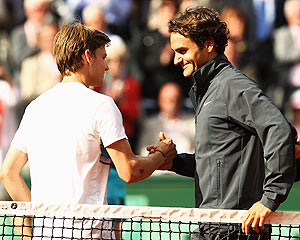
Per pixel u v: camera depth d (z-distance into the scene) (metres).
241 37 32.50
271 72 32.78
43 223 13.36
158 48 32.25
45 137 13.54
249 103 12.80
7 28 33.31
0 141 29.97
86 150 13.29
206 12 13.83
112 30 32.69
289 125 12.51
